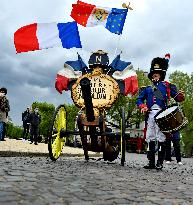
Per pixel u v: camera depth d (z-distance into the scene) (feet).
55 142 23.68
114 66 25.75
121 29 31.14
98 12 31.71
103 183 14.14
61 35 32.12
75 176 15.78
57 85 26.89
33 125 50.96
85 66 26.43
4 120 42.73
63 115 24.08
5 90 42.57
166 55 24.31
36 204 9.09
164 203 10.58
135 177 17.24
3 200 9.23
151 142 23.66
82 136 24.22
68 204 9.43
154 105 23.45
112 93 24.52
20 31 31.91
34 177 14.26
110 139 24.71
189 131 166.50
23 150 30.25
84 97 21.56
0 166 17.48
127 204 10.07
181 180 17.53
